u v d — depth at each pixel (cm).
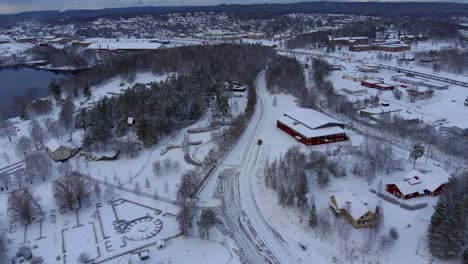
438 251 6862
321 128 12256
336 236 7681
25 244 7781
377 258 7106
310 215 8038
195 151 11719
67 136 13200
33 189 9862
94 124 12438
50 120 13862
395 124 12975
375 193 9131
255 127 13712
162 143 12388
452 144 11412
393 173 9988
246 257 7400
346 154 10881
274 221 8412
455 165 10506
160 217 8625
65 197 8838
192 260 7312
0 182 10100
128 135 12738
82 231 8175
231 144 12106
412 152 10444
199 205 9031
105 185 9988
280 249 7588
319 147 11688
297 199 8706
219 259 7344
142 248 7619
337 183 9562
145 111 13600
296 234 7938
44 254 7481
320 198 8969
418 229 7788
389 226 7900
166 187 9694
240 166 10856
